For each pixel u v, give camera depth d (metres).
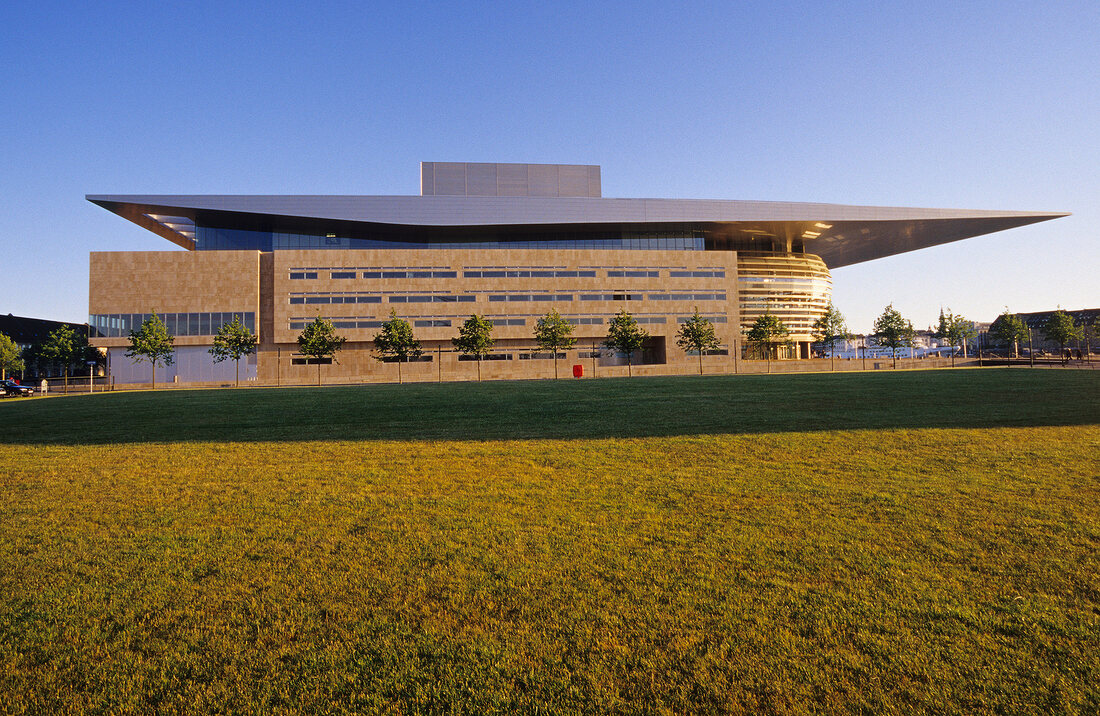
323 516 6.59
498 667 3.54
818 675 3.40
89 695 3.34
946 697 3.18
